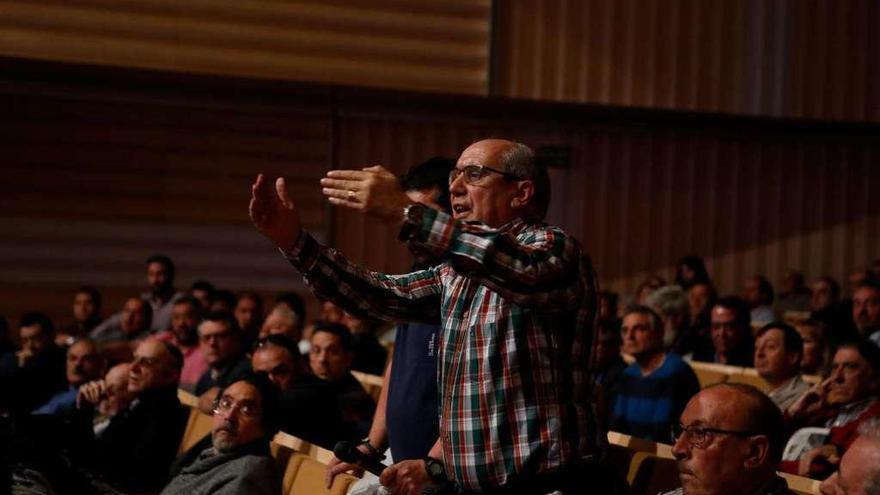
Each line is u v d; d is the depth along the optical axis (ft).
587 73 42.91
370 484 13.15
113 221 44.86
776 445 10.89
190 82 42.09
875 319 32.14
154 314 38.81
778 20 44.98
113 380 22.18
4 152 43.65
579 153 48.78
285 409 20.81
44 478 19.35
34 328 31.81
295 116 46.06
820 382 20.81
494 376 10.14
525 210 10.46
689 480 10.93
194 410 22.41
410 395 12.67
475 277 9.37
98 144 44.60
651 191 49.75
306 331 33.96
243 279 46.19
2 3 37.76
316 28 40.83
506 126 47.83
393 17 41.55
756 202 51.13
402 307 11.09
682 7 43.86
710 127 49.75
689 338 32.14
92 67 39.34
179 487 17.47
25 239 44.01
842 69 45.88
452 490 10.44
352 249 46.78
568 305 9.93
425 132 46.93
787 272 48.44
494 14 42.04
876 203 52.39
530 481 10.02
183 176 45.39
